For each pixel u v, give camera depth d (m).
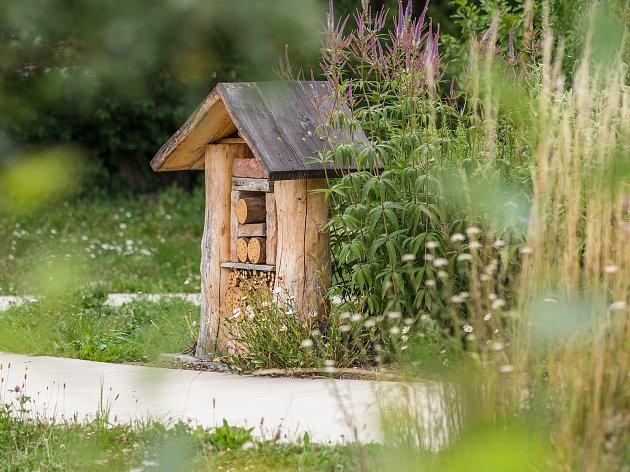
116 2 4.06
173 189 32.53
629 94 7.70
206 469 6.73
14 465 7.06
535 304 5.86
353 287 10.74
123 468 6.83
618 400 5.57
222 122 11.59
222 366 11.36
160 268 22.86
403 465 5.67
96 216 29.03
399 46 10.95
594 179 6.36
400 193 10.71
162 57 4.19
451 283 9.05
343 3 17.14
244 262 11.68
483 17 15.96
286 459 6.91
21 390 9.74
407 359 9.03
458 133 10.89
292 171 10.59
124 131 30.92
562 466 5.30
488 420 5.29
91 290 17.08
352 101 10.91
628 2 6.18
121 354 12.61
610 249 6.71
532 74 10.51
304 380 10.21
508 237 8.88
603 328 5.70
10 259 21.77
